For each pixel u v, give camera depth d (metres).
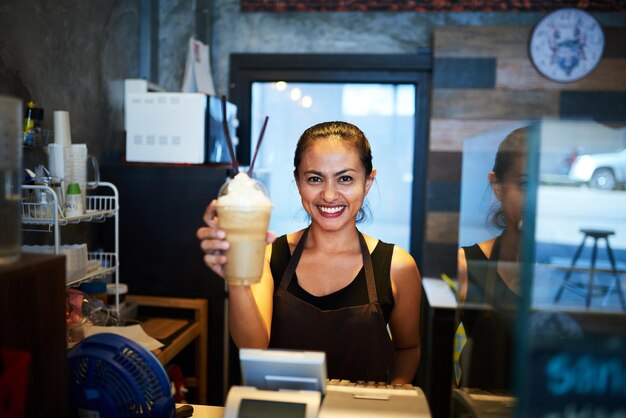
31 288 0.93
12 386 0.83
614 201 0.66
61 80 2.40
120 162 3.09
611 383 0.68
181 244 2.77
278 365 0.96
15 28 2.05
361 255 1.49
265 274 1.46
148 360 1.10
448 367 3.03
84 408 1.10
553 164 0.66
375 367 1.44
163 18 3.54
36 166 2.16
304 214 1.92
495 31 3.38
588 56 3.35
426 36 3.55
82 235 2.63
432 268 3.55
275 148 3.74
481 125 3.44
